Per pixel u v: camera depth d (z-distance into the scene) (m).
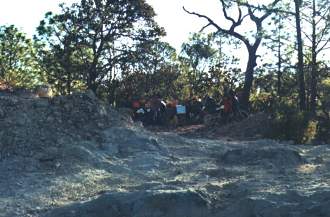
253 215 7.39
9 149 10.72
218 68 44.72
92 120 13.01
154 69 38.16
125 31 35.50
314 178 9.54
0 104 12.29
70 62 35.31
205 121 23.59
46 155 10.66
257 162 11.25
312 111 19.73
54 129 12.01
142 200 7.72
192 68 48.22
